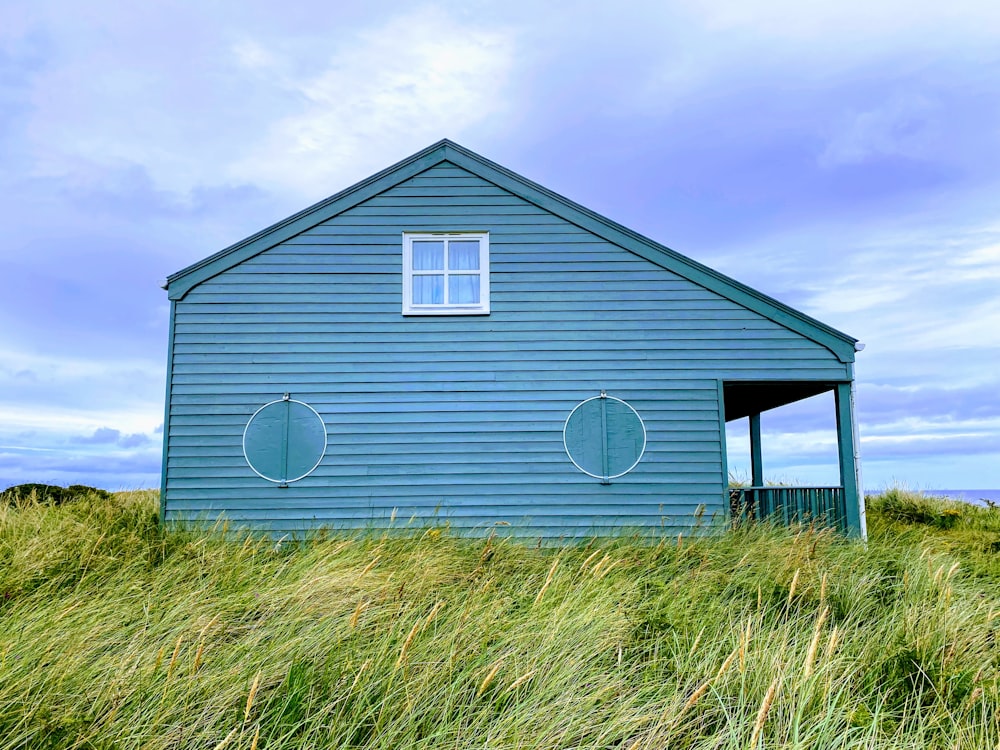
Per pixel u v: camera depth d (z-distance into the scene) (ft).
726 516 32.78
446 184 35.45
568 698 12.55
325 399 33.50
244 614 17.08
